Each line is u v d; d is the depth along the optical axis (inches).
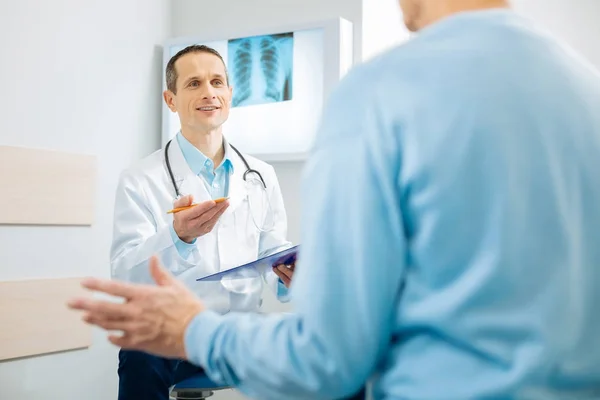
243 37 106.5
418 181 26.3
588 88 29.0
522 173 26.2
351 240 26.6
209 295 85.6
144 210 86.4
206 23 111.9
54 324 94.0
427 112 26.5
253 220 90.1
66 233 96.6
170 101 93.0
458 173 26.0
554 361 25.7
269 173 94.5
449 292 26.2
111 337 31.4
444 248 26.2
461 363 26.0
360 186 26.8
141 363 76.1
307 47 102.0
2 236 89.0
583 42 119.9
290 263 72.6
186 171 88.8
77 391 97.3
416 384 26.5
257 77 105.7
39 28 94.0
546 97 27.5
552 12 116.5
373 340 26.7
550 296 25.8
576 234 26.9
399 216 26.6
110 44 103.6
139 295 30.9
